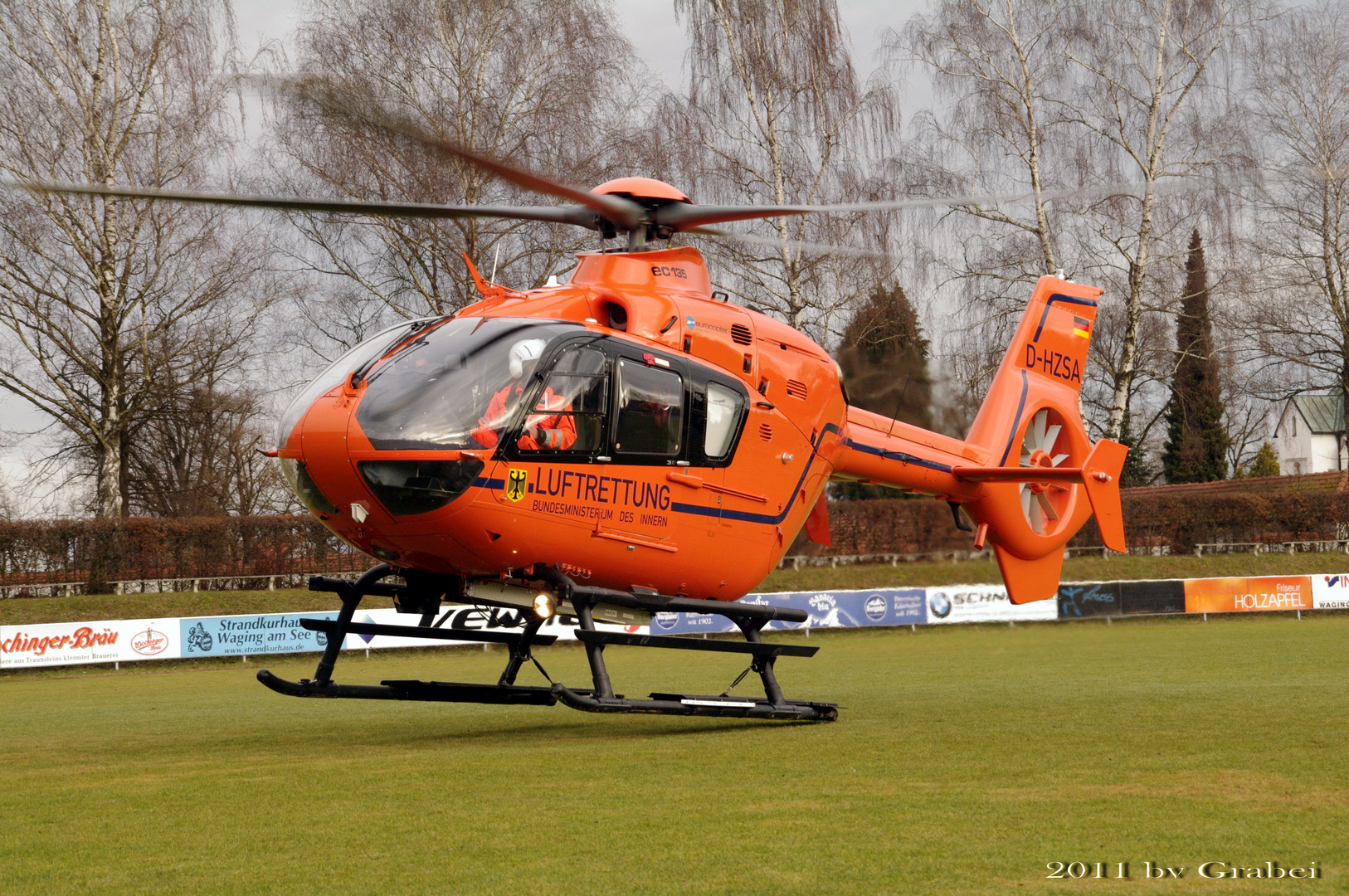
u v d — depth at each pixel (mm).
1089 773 10562
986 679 22250
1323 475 63844
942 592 41500
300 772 11453
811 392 16469
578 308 14703
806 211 14812
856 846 7742
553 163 42062
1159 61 47094
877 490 47281
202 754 13141
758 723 15617
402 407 12898
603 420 13828
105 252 44781
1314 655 26078
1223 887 6734
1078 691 19094
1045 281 21406
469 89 42031
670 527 14609
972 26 47906
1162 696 17766
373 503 13117
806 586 42438
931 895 6562
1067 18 47500
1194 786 9828
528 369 13344
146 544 43000
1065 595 42531
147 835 8539
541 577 13820
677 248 15742
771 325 16281
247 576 44250
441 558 13820
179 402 50250
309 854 7809
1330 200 56094
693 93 44875
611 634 13945
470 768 11422
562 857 7562
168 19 43594
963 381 45438
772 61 44781
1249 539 53500
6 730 16531
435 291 43500
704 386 14828
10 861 7773
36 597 41594
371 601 42719
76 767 12242
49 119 42250
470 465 12914
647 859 7477
